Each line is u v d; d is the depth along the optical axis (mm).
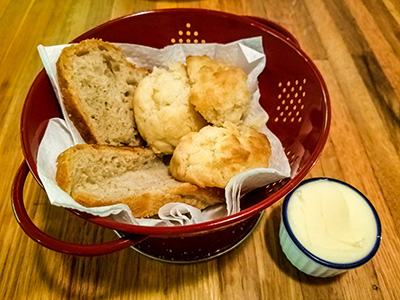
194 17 247
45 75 208
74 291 189
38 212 219
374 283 194
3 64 303
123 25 243
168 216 200
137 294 189
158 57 261
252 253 206
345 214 189
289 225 186
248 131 236
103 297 188
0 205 222
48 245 144
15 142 254
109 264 199
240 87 239
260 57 249
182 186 203
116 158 212
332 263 173
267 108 265
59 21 339
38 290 189
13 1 358
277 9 359
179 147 218
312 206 194
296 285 194
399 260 202
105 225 144
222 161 203
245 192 210
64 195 156
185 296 189
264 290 192
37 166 166
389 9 365
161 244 201
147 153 233
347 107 283
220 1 362
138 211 196
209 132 218
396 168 245
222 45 255
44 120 206
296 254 186
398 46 329
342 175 243
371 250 179
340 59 317
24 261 199
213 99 226
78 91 222
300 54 221
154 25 250
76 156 186
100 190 199
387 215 222
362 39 334
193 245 201
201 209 214
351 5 366
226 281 195
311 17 354
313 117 209
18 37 325
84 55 227
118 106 247
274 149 243
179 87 237
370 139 262
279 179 205
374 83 299
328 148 258
